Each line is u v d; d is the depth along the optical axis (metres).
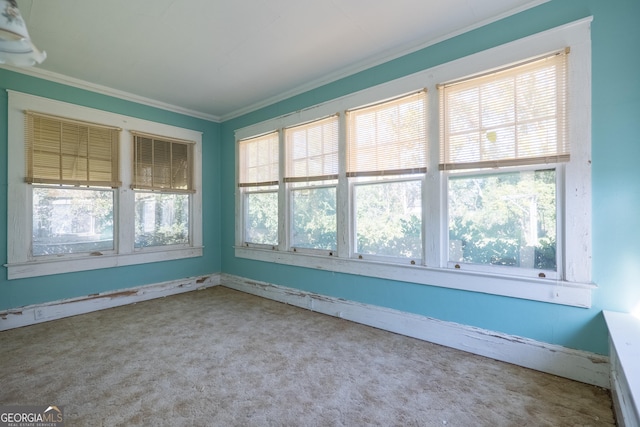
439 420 1.66
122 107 3.78
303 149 3.66
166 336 2.79
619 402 1.59
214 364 2.27
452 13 2.29
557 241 2.11
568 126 2.04
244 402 1.81
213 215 4.75
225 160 4.75
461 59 2.45
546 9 2.11
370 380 2.05
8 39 1.35
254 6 2.19
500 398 1.85
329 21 2.38
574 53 2.01
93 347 2.55
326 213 3.47
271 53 2.86
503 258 2.33
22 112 3.07
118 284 3.74
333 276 3.37
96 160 3.56
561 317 2.09
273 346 2.58
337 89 3.30
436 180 2.60
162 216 4.19
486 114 2.36
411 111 2.76
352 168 3.18
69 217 3.40
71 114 3.36
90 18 2.30
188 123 4.44
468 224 2.48
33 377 2.07
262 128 4.12
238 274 4.53
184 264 4.40
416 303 2.75
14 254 3.03
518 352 2.24
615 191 1.92
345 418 1.67
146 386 1.97
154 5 2.17
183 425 1.61
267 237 4.18
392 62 2.87
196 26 2.43
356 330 2.94
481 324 2.41
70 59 2.94
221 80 3.45
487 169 2.38
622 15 1.89
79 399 1.83
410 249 2.82
